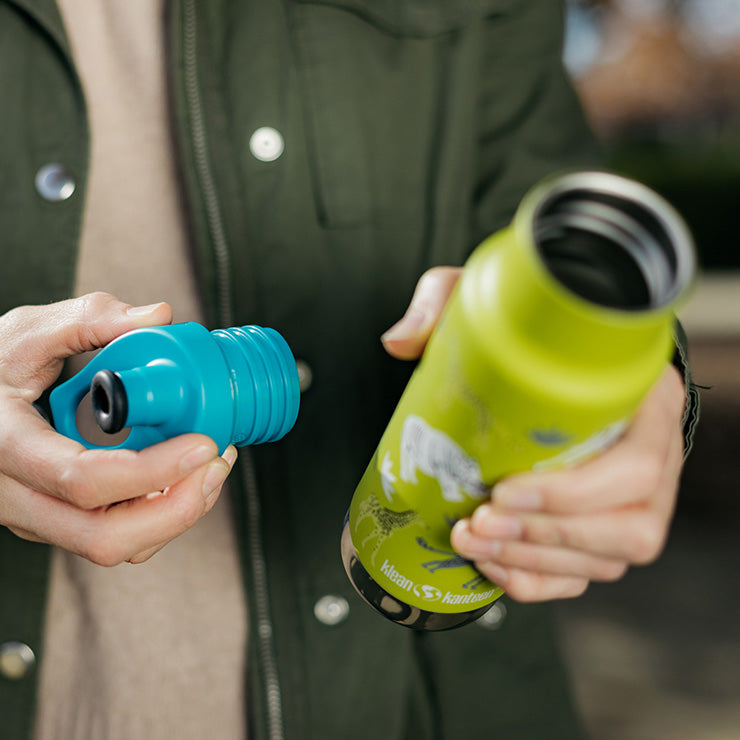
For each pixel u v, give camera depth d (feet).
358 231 3.66
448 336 1.89
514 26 4.02
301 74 3.63
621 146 54.49
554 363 1.67
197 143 3.38
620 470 1.89
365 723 3.59
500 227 3.88
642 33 64.64
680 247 1.57
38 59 3.44
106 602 3.51
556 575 2.24
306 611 3.53
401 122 3.78
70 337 2.43
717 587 11.25
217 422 2.17
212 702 3.53
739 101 63.93
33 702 3.41
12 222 3.42
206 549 3.55
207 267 3.43
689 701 8.64
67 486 2.16
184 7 3.38
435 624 2.36
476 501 2.00
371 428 3.67
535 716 3.95
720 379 20.48
